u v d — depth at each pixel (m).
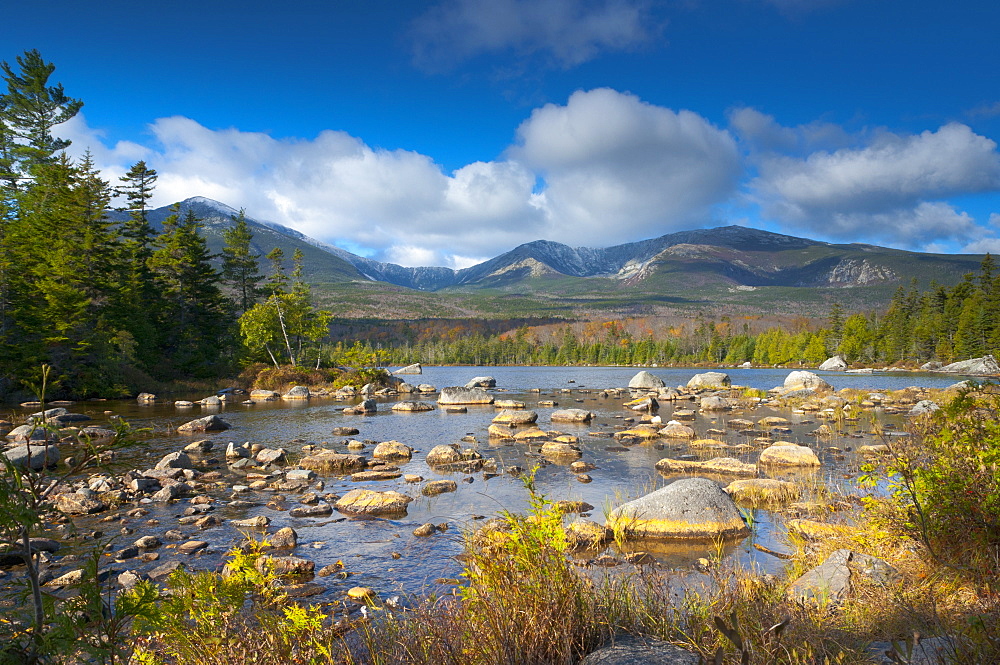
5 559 8.44
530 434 22.92
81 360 39.19
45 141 54.59
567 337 174.25
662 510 9.90
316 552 9.29
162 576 7.98
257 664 3.43
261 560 8.32
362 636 4.59
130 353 43.53
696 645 3.74
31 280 39.75
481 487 13.93
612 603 4.50
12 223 41.12
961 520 5.16
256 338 54.56
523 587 3.88
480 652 3.57
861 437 21.53
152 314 50.66
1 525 2.34
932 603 4.70
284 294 58.59
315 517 11.48
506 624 3.62
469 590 3.96
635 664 3.41
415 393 54.09
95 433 21.14
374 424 28.28
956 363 89.00
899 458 6.20
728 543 9.18
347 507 11.94
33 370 34.28
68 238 43.62
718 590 5.36
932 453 6.07
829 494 11.17
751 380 73.69
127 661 3.20
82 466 2.65
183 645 3.36
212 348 55.47
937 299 108.56
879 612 4.67
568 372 110.12
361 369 58.12
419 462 17.70
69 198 45.81
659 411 34.66
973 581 4.80
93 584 2.67
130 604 2.77
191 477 15.43
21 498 2.41
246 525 10.82
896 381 65.38
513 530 4.28
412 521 11.11
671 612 4.87
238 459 18.34
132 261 51.34
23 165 52.03
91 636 2.68
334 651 4.14
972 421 5.68
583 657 3.73
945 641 3.64
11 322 37.72
